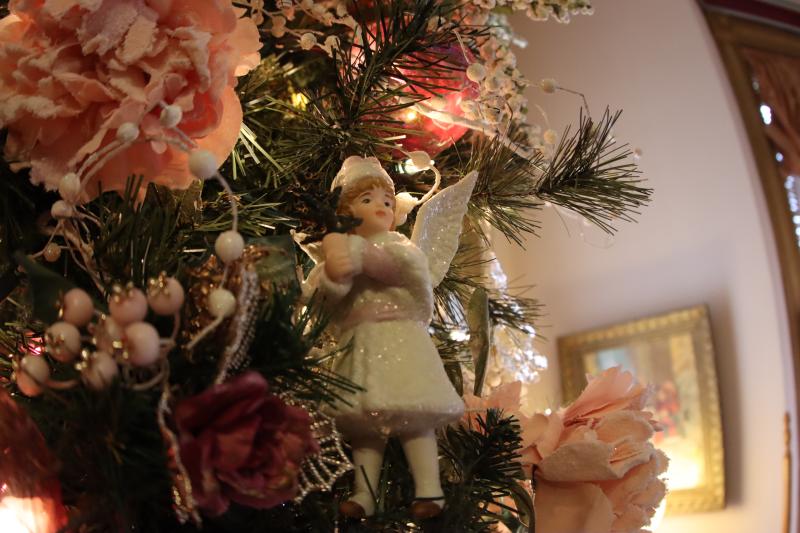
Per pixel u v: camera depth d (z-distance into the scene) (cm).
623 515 39
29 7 34
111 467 29
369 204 34
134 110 33
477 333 40
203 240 38
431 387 32
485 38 49
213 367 30
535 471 40
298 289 32
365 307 33
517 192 46
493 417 37
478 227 49
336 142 42
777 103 118
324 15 44
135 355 28
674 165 118
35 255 35
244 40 38
